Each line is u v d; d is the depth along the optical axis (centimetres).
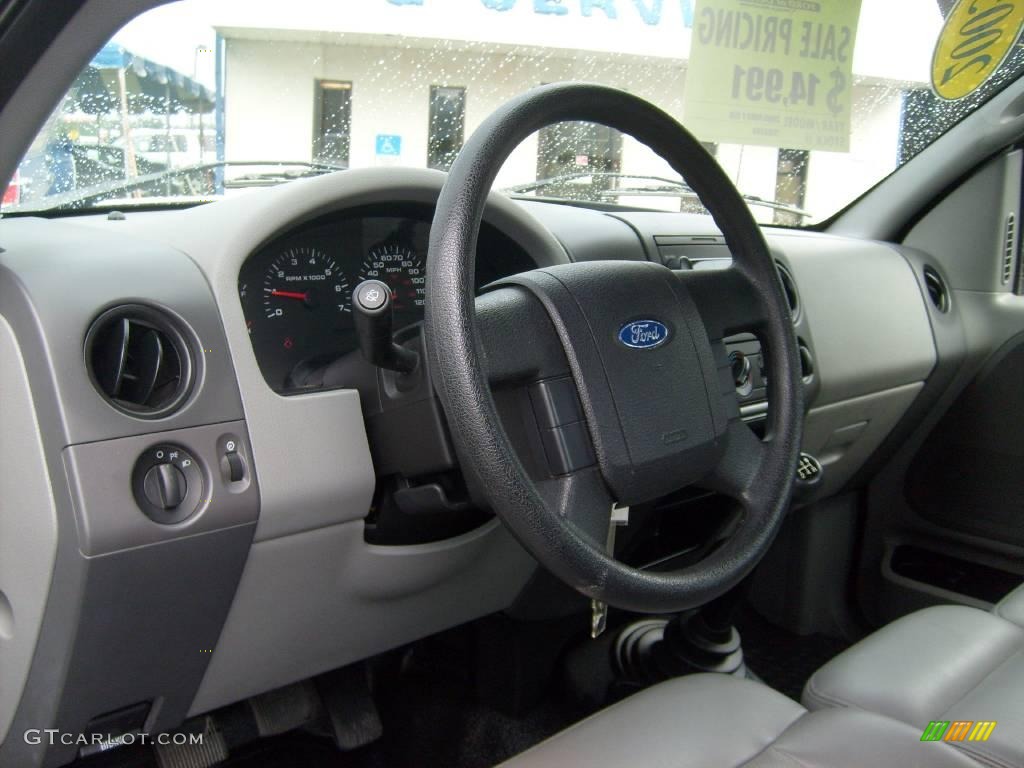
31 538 88
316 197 103
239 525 93
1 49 77
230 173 125
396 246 120
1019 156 177
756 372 140
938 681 92
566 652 164
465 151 79
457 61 134
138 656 94
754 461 99
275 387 111
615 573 79
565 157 155
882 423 176
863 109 170
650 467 86
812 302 158
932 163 187
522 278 87
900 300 175
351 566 106
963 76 170
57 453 84
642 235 145
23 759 99
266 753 140
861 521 193
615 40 144
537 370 83
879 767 79
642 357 87
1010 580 171
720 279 101
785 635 187
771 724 86
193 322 92
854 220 199
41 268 90
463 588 122
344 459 99
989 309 180
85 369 85
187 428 90
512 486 74
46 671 92
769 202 183
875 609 190
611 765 79
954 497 177
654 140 95
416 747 144
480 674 153
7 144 89
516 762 82
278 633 106
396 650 156
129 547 86
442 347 75
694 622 152
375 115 130
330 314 115
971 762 80
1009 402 171
